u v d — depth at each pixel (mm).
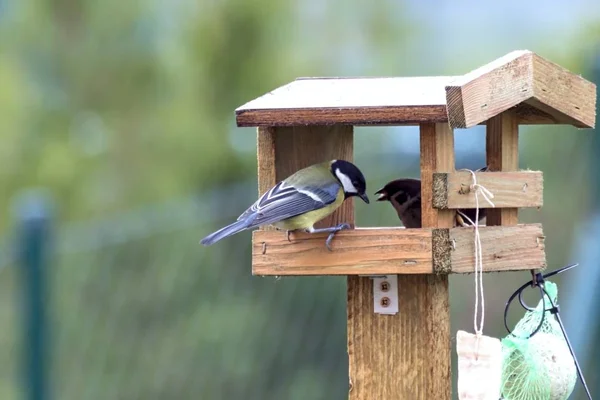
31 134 15859
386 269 6848
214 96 15297
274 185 7281
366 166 12289
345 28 15820
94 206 15211
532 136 12586
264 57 15211
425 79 7855
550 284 7262
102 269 12586
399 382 7387
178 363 12570
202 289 12648
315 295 12531
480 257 6770
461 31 16125
